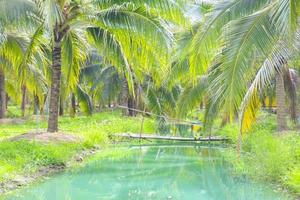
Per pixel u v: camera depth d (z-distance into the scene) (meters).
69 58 15.09
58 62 14.05
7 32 13.78
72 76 15.99
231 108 7.73
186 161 13.88
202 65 8.36
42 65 15.83
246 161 12.86
